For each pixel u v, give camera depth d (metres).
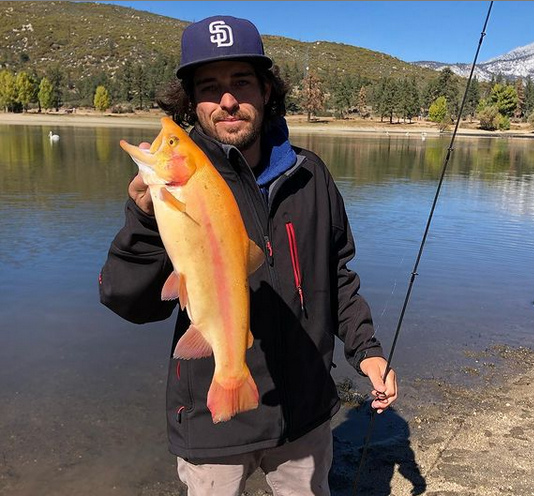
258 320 0.99
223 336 0.83
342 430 1.89
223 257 0.83
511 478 1.64
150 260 0.91
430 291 3.24
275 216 1.01
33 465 1.63
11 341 2.39
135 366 2.22
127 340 2.45
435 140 24.09
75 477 1.58
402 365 2.33
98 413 1.90
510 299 3.15
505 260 3.93
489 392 2.14
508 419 1.96
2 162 9.05
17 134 16.84
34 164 8.82
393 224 5.07
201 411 0.98
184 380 0.99
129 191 0.87
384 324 2.74
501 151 17.48
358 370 1.16
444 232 4.81
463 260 3.89
